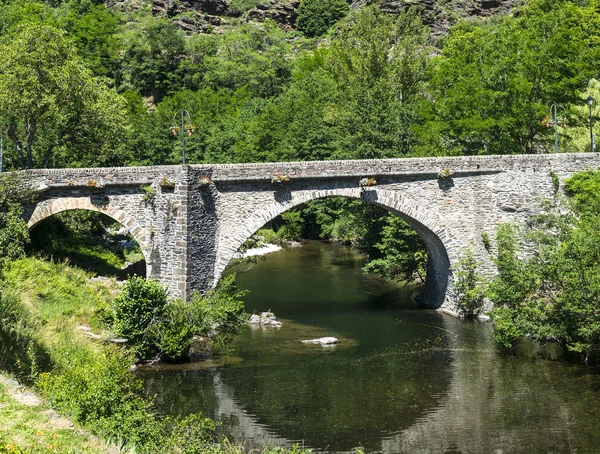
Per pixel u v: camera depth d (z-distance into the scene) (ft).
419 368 113.50
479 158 144.25
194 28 471.62
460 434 88.02
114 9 474.90
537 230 131.23
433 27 391.86
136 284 114.32
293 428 89.66
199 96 335.88
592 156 141.59
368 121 196.75
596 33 238.48
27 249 144.36
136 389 88.12
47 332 99.50
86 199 137.28
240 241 137.39
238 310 123.44
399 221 167.12
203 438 72.79
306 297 166.30
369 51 246.47
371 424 91.20
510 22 244.83
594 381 106.52
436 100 211.61
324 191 140.36
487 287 143.54
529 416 93.30
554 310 117.70
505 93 168.55
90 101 163.43
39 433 59.52
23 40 155.84
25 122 162.50
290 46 458.50
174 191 132.87
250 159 244.01
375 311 152.87
